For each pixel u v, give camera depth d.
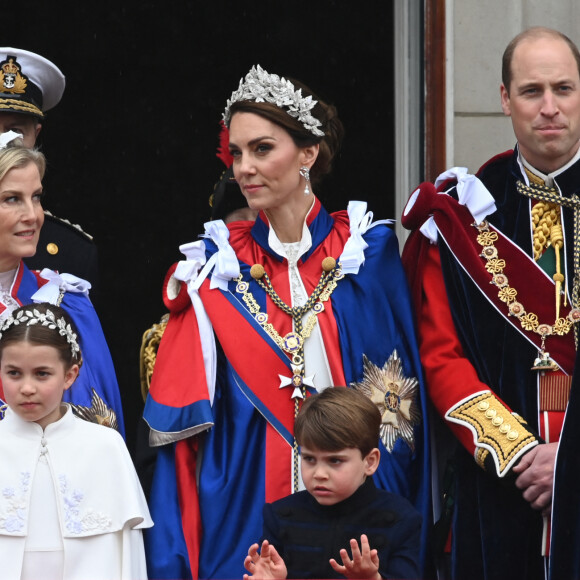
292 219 20.94
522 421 19.98
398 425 20.42
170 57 39.62
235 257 20.89
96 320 21.14
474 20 25.23
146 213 40.16
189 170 40.16
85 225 39.94
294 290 20.75
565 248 20.56
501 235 20.84
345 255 20.77
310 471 18.22
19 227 20.36
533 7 25.27
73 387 20.30
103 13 39.25
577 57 20.59
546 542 19.94
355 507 18.34
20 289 20.80
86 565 18.70
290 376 20.28
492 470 19.77
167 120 39.97
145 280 40.09
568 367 20.22
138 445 20.98
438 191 21.61
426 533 20.27
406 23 25.77
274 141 20.28
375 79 38.09
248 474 20.09
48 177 39.69
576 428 19.58
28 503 18.69
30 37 39.12
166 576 19.56
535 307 20.42
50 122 39.56
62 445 19.06
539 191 20.80
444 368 20.53
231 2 39.06
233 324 20.48
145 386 23.28
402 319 20.81
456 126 25.25
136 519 19.05
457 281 20.91
